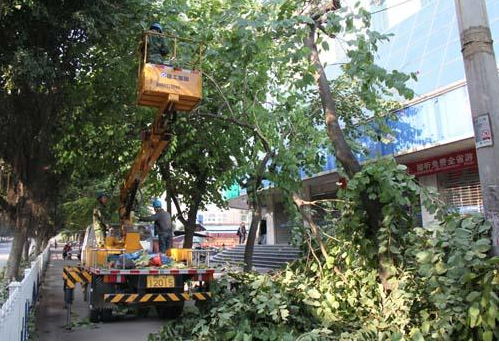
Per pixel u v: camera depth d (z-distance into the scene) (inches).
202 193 570.9
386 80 241.1
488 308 153.6
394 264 232.4
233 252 919.0
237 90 386.0
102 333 304.5
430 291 188.4
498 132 159.8
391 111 518.3
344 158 257.1
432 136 474.3
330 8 274.7
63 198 759.7
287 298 249.0
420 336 180.4
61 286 614.5
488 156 160.6
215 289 313.1
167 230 414.3
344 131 508.4
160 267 328.2
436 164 521.3
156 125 291.0
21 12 283.9
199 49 327.6
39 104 353.4
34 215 429.1
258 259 788.0
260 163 382.6
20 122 362.6
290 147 377.4
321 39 283.1
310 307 251.3
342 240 267.7
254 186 383.9
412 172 557.0
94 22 294.7
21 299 251.9
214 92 403.2
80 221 896.3
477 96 163.8
